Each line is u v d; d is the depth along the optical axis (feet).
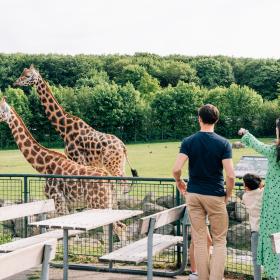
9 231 35.35
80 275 22.81
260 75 365.40
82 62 333.21
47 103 51.85
